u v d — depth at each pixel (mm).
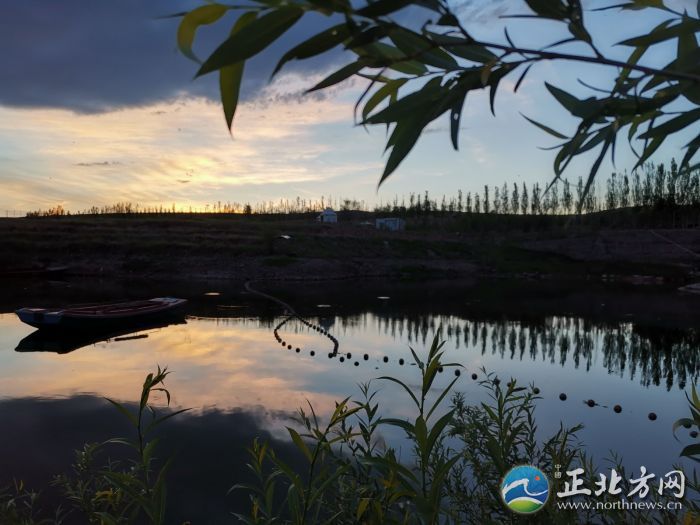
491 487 1789
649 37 723
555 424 8203
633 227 54406
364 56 678
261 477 1636
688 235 38312
